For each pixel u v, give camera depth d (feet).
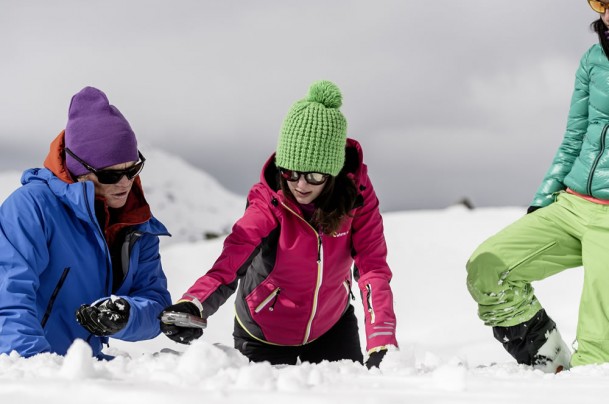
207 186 332.60
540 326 13.05
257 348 13.12
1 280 10.38
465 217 42.06
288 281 12.35
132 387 6.65
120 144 11.08
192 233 296.51
